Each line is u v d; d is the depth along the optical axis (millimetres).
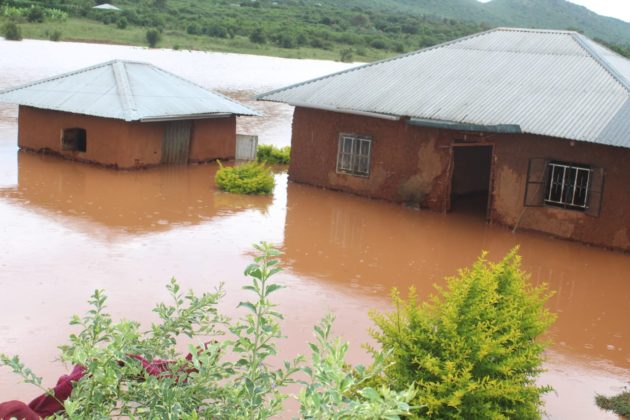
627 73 19172
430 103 18797
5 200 17016
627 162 15875
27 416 6055
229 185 19750
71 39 65875
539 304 8273
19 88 23234
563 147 16672
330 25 101250
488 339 7121
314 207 18797
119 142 20953
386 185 19688
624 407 8734
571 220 16797
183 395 4633
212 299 5613
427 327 7484
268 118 35469
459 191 21016
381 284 13102
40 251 13281
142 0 91812
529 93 18125
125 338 4602
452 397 6758
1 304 10570
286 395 4520
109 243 14133
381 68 21266
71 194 18109
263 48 77562
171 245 14352
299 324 10656
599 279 14367
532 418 7449
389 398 3879
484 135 17828
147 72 23828
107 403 4707
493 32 21859
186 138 22891
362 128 19875
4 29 62406
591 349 10844
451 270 14297
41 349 9156
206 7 97812
